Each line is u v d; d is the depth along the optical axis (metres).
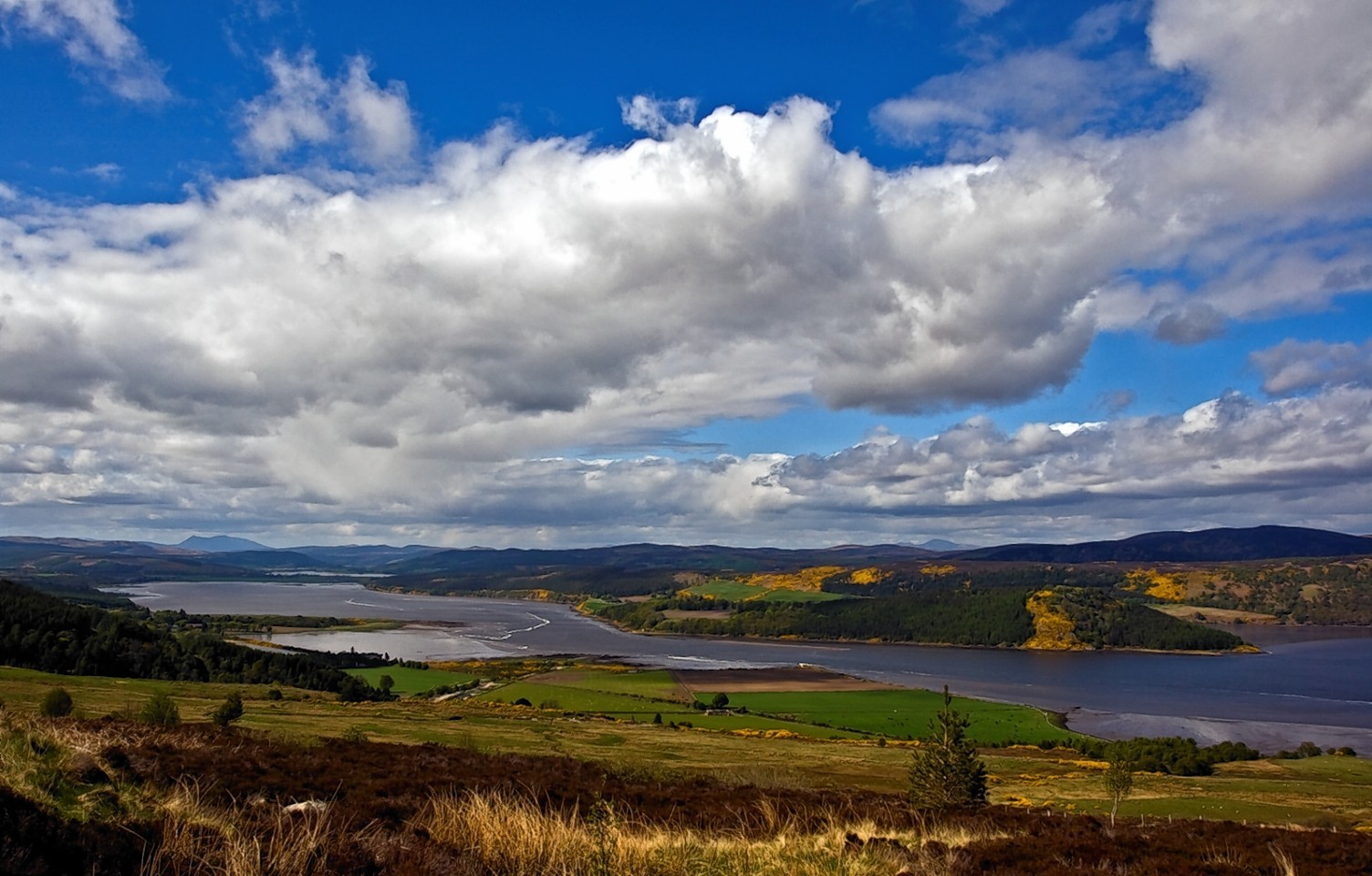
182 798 9.52
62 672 108.81
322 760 20.19
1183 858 13.78
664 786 24.69
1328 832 18.03
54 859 7.11
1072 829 17.22
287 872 7.98
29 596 131.12
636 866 9.69
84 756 9.47
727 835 14.82
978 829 16.91
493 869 9.20
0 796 7.34
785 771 57.06
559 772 25.39
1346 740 106.31
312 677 131.12
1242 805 51.09
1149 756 81.06
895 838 13.85
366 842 9.20
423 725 75.75
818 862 11.05
